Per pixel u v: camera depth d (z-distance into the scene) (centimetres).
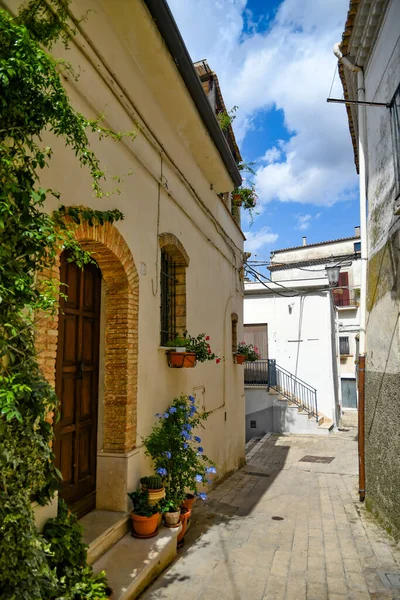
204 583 379
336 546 486
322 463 1091
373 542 500
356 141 869
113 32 454
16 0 301
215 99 1001
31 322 262
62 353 395
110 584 325
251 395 1683
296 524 569
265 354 1830
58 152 347
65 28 343
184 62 535
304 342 1770
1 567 231
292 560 441
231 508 646
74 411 409
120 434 436
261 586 380
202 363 746
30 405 262
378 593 371
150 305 513
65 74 358
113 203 434
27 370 262
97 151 410
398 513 496
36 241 270
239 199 1197
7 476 251
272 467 1049
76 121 290
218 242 892
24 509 249
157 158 561
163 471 451
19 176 272
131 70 496
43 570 247
